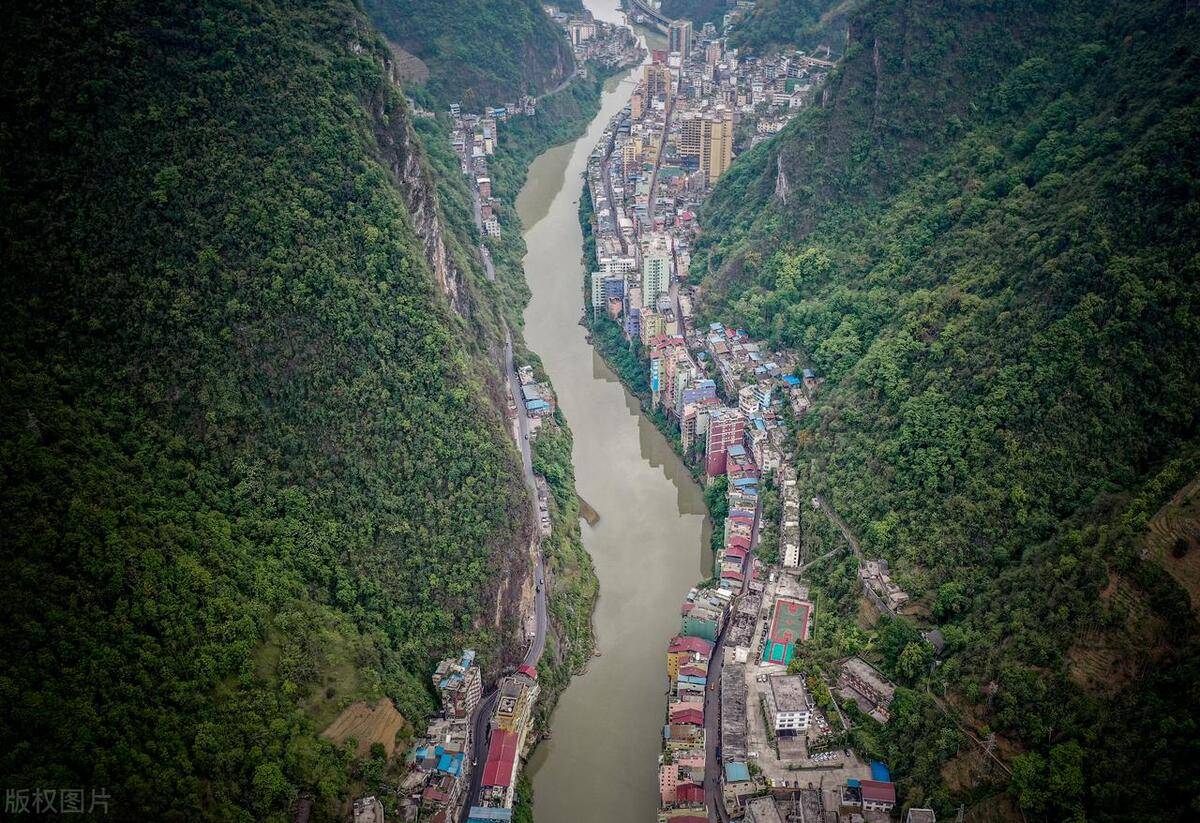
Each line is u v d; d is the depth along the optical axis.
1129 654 193.75
